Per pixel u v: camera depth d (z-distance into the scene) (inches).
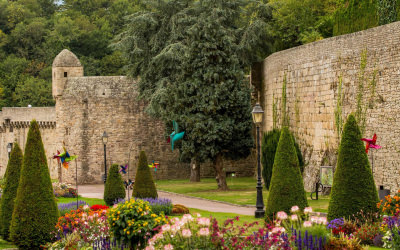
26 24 4151.1
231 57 1868.8
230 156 1904.5
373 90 1285.7
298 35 2194.9
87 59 3725.4
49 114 3125.0
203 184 2166.6
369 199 883.4
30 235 985.5
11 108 3193.9
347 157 896.9
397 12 1403.8
